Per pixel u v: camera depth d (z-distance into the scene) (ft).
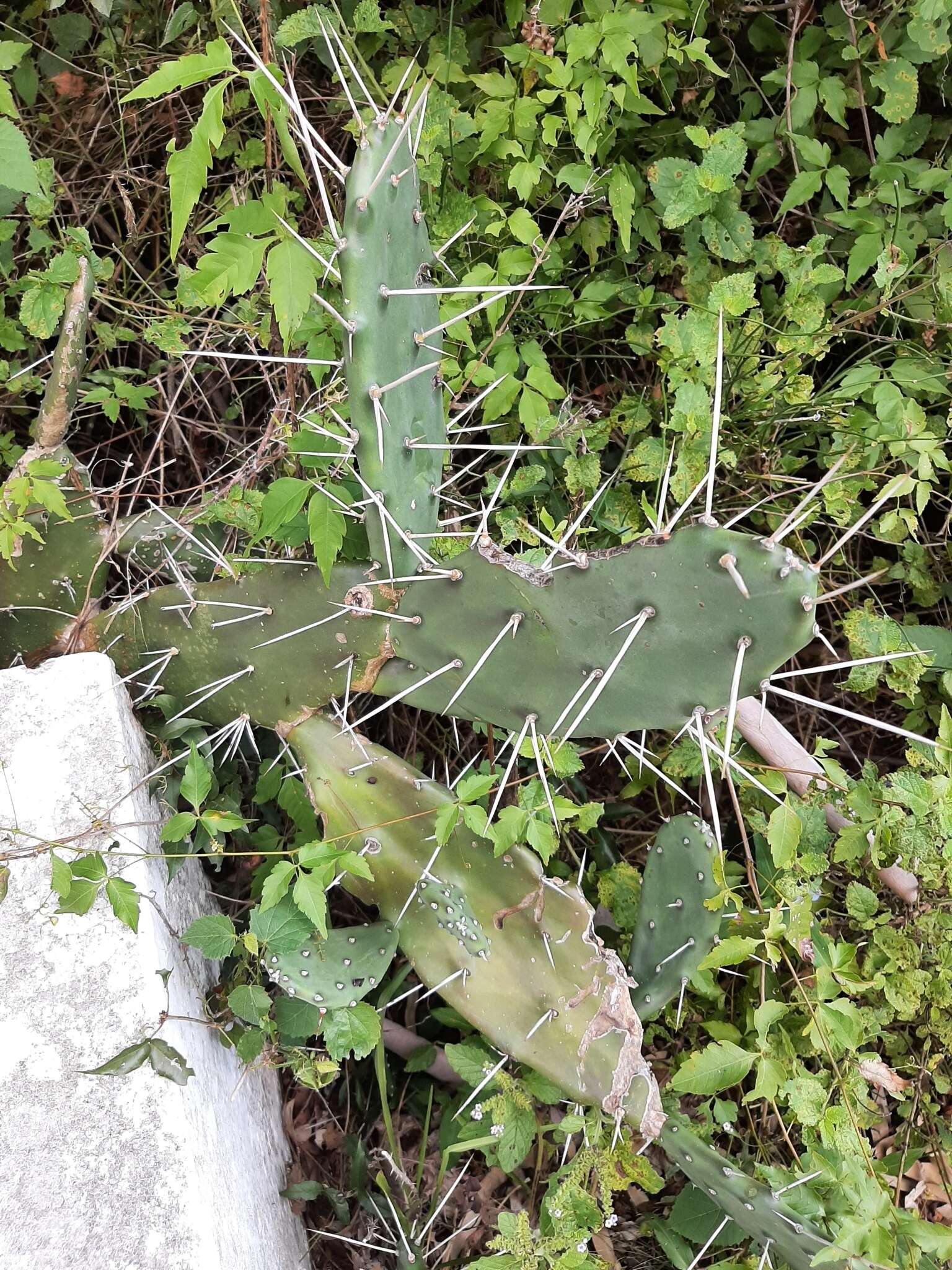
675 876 2.57
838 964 2.69
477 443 3.30
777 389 3.14
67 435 3.45
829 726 3.53
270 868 2.87
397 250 2.15
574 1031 2.35
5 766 2.34
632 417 3.30
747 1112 2.96
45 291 2.91
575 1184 2.59
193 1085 2.30
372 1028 2.47
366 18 3.05
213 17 3.05
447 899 2.40
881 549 3.47
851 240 3.37
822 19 3.42
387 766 2.47
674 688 2.05
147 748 2.58
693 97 3.33
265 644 2.49
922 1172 3.07
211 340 3.34
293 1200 2.98
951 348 3.18
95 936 2.25
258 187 3.37
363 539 2.55
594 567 2.05
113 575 3.14
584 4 3.03
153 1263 2.12
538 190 3.30
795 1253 2.31
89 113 3.42
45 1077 2.20
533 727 2.29
